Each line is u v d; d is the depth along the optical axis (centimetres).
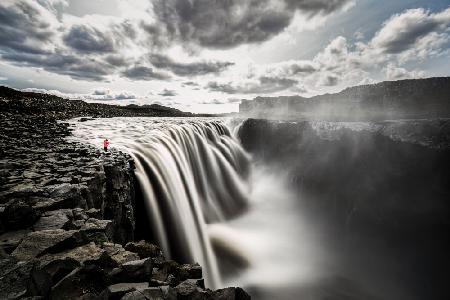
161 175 1533
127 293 349
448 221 2288
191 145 2588
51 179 732
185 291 400
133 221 1098
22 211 484
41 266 337
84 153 1148
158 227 1314
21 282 328
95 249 448
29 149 1162
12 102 2927
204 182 2545
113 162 1040
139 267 401
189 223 1616
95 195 777
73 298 329
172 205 1484
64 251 430
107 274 383
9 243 426
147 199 1302
